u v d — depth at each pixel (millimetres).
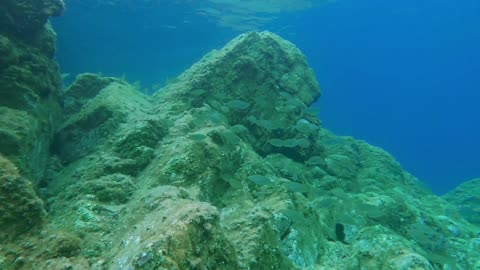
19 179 1160
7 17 2062
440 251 2219
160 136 2174
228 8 10195
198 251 980
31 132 1773
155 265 862
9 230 1082
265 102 2936
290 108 2895
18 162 1591
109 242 1264
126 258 936
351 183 3100
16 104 1915
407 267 1598
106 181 1754
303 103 3168
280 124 2904
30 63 2135
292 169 2570
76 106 2926
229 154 2098
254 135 2834
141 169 1951
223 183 1962
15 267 1021
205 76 2824
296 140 2596
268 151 2861
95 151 2117
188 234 974
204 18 10992
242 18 11117
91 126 2297
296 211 1858
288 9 10594
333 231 2135
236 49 3066
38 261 1057
